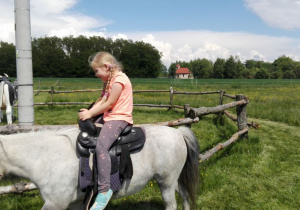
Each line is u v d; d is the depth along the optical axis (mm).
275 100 13375
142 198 3775
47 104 11445
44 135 2490
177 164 2711
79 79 57156
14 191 3340
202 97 15391
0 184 2445
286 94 18453
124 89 2457
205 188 4039
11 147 2344
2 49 76062
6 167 2348
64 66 79250
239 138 6652
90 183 2332
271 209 3596
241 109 6621
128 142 2486
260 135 7391
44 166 2309
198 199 3781
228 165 5012
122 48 86562
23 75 4148
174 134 2771
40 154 2352
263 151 5930
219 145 5027
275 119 9461
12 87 7922
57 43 87188
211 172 4535
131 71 84562
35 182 2336
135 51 84500
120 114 2445
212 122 8742
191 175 2904
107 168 2305
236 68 90375
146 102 12609
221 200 3791
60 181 2297
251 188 4164
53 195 2305
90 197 2354
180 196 3027
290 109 10484
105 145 2324
